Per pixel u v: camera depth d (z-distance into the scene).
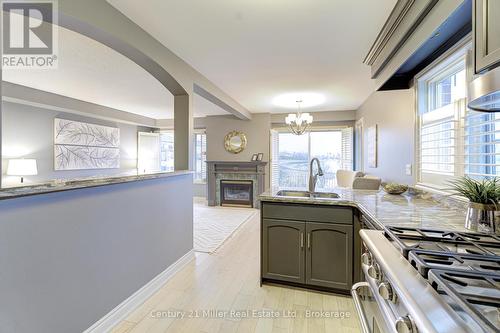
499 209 1.22
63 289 1.50
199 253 3.24
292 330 1.80
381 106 3.80
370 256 1.21
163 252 2.52
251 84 3.90
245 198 6.57
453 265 0.83
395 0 1.84
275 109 6.07
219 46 2.58
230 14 2.02
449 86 2.06
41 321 1.38
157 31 2.27
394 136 3.18
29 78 3.62
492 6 0.85
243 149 6.61
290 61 3.00
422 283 0.77
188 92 3.06
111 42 2.03
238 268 2.80
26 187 1.26
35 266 1.35
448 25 1.30
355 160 6.14
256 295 2.24
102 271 1.78
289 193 2.79
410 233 1.19
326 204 2.16
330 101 5.17
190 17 2.05
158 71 2.59
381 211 1.73
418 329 0.62
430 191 2.15
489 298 0.62
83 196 1.64
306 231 2.23
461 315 0.61
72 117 5.23
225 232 4.13
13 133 4.24
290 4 1.89
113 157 6.27
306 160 6.66
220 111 6.26
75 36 2.36
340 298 2.18
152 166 7.33
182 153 3.06
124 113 6.24
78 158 5.34
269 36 2.38
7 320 1.23
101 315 1.77
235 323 1.88
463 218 1.53
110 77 3.59
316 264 2.22
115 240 1.90
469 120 1.74
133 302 2.06
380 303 0.98
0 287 1.20
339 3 1.88
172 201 2.70
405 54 1.65
